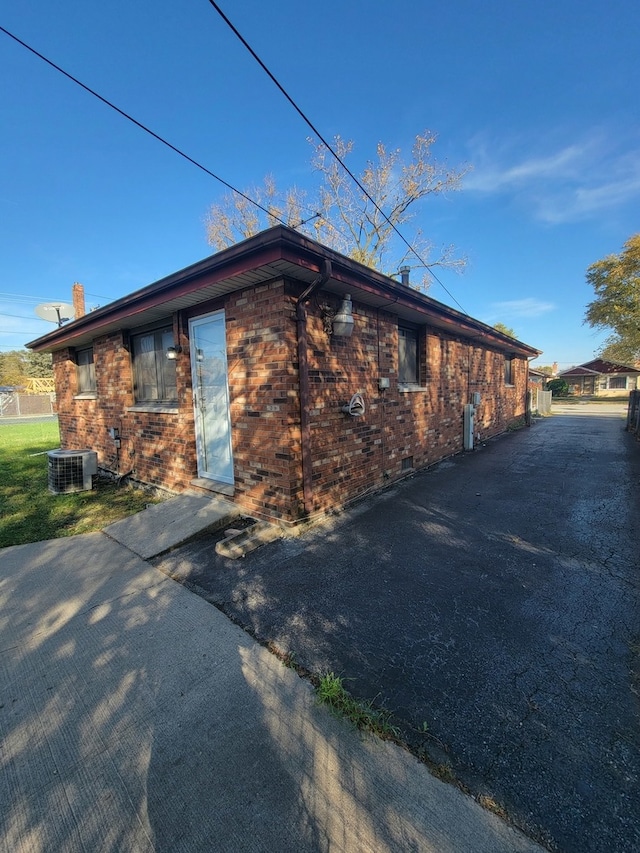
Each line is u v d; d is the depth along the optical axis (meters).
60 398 9.36
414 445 6.80
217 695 2.01
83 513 5.30
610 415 19.84
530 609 2.72
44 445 11.85
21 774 1.61
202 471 5.54
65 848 1.33
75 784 1.56
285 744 1.71
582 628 2.50
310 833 1.34
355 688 2.04
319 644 2.40
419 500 5.29
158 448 6.12
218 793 1.50
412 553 3.68
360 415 5.08
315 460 4.50
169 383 6.03
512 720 1.81
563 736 1.71
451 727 1.78
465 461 7.84
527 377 14.88
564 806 1.41
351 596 2.96
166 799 1.48
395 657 2.27
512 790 1.47
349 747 1.69
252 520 4.57
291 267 3.69
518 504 5.07
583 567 3.33
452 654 2.28
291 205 18.31
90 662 2.30
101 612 2.84
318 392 4.52
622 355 28.98
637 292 23.95
